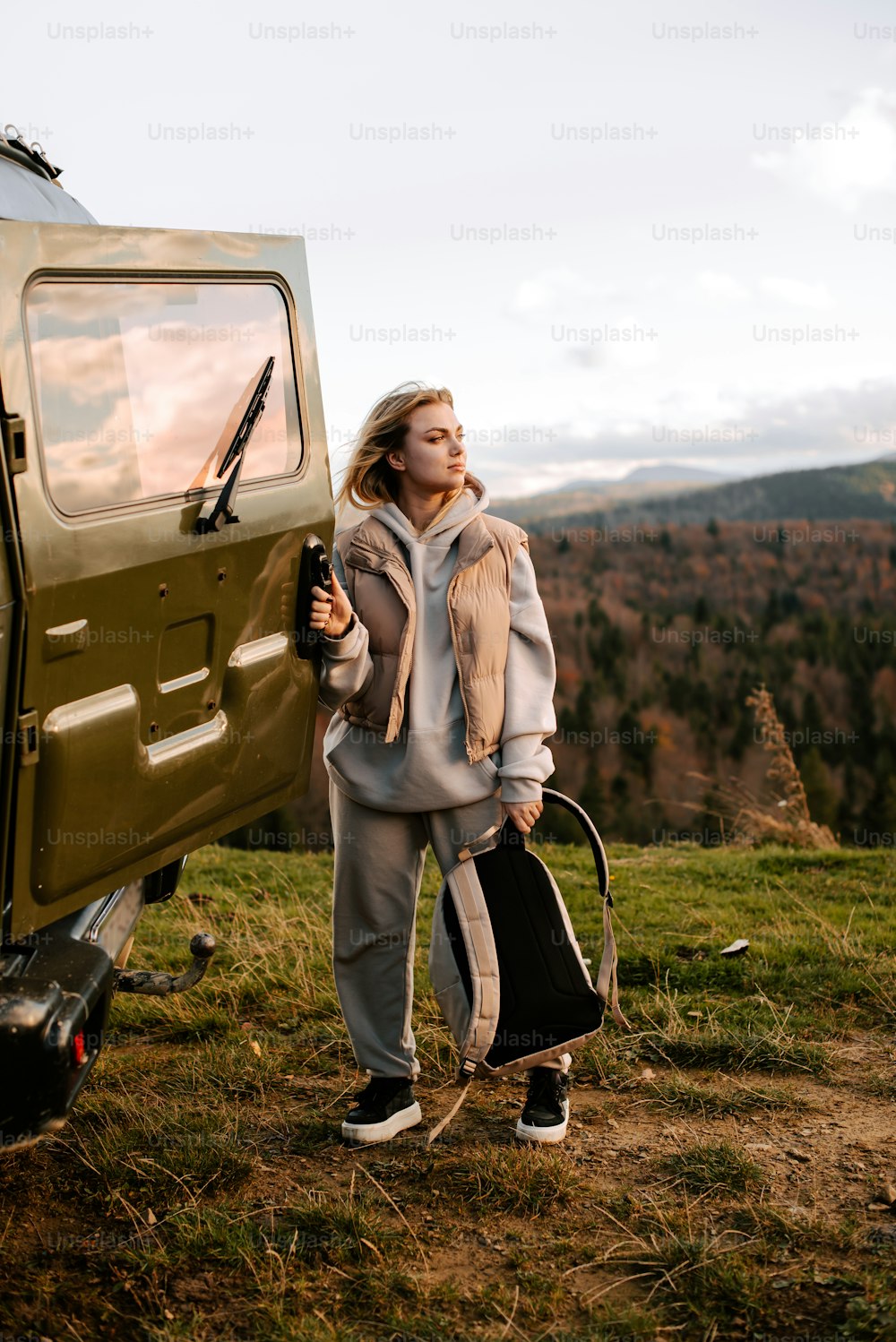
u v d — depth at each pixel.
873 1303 2.18
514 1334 2.16
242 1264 2.39
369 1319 2.23
